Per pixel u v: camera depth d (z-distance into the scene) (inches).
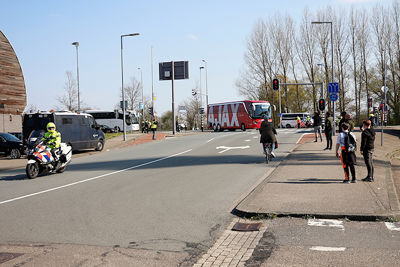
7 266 191.0
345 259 190.9
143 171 558.3
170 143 1128.8
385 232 237.0
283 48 2448.3
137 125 2447.1
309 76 2412.6
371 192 350.0
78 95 2111.2
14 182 491.5
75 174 548.4
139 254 206.5
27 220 284.2
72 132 874.8
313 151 748.6
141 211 306.5
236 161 653.3
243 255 202.5
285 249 209.3
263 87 2568.9
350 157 402.6
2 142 900.0
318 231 242.4
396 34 2276.1
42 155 523.2
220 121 2068.2
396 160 797.9
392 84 2340.1
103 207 323.3
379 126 1804.9
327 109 2411.4
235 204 329.4
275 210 287.4
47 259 200.2
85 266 189.8
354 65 2342.5
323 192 354.0
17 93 1385.3
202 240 230.8
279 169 516.4
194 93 2324.1
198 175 502.0
